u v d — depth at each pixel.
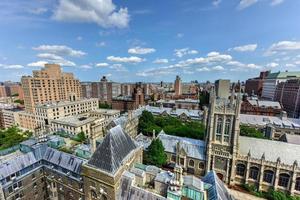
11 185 48.00
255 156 61.84
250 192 59.69
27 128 161.62
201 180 45.19
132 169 46.62
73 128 122.50
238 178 63.16
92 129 76.25
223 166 64.31
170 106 191.25
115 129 48.00
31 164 54.19
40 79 167.12
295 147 60.00
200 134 91.00
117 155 42.78
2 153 65.25
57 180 55.28
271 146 62.41
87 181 42.88
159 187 41.84
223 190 40.44
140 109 151.88
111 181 38.38
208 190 40.09
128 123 102.38
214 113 62.59
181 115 135.62
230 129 61.28
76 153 60.28
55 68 197.00
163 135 82.75
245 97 188.88
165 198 36.34
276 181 56.91
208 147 64.62
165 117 131.38
